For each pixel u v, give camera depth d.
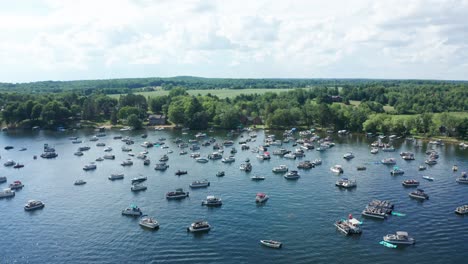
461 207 182.00
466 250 146.38
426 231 162.00
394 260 139.75
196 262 139.12
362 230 162.88
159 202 199.00
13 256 145.12
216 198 195.12
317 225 168.12
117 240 156.50
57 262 140.38
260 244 151.38
